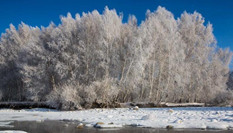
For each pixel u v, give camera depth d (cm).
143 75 2984
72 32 3206
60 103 2314
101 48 3022
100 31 2952
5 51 4147
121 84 2812
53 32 3259
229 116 1331
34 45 3186
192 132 887
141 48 2845
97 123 1112
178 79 3045
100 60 2983
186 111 1769
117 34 3031
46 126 1131
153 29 3158
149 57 3100
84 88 2358
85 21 3161
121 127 1043
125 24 3425
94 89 2367
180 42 3406
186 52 3578
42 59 3086
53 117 1566
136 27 3425
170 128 990
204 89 3359
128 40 3194
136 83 2905
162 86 3059
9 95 4131
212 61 3497
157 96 2920
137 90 3036
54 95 2427
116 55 3033
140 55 2827
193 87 3325
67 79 2877
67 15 3331
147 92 3100
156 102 2766
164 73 3153
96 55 3027
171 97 3142
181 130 936
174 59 3131
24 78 3122
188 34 3716
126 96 3048
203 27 3822
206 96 3319
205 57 3503
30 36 4266
